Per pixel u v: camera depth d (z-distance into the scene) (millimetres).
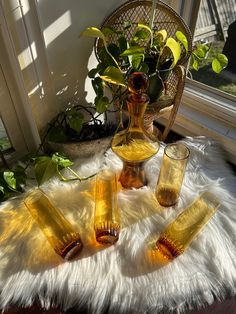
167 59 660
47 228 518
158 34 650
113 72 569
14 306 457
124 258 492
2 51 574
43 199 562
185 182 618
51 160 608
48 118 731
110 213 532
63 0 601
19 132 720
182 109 835
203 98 798
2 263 490
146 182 625
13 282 467
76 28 656
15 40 566
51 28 615
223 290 464
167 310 441
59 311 452
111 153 683
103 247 506
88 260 490
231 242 514
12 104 663
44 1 574
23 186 626
